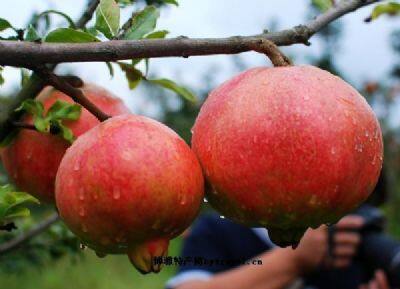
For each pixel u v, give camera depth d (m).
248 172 0.35
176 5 0.52
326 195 0.35
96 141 0.35
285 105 0.35
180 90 0.54
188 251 0.90
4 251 0.65
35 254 0.75
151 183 0.34
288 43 0.41
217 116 0.36
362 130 0.36
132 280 2.21
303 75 0.36
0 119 0.46
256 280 0.81
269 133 0.35
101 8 0.43
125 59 0.38
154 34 0.46
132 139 0.35
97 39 0.41
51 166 0.45
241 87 0.37
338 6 0.48
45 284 2.03
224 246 0.89
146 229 0.35
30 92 0.47
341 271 0.80
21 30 0.41
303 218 0.36
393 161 2.25
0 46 0.37
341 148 0.35
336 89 0.36
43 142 0.45
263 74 0.37
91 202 0.34
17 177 0.47
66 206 0.35
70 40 0.42
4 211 0.42
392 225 2.05
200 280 0.85
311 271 0.81
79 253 0.73
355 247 0.80
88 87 0.47
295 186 0.35
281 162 0.35
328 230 0.80
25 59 0.37
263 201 0.35
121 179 0.34
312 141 0.35
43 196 0.47
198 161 0.37
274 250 0.83
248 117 0.35
